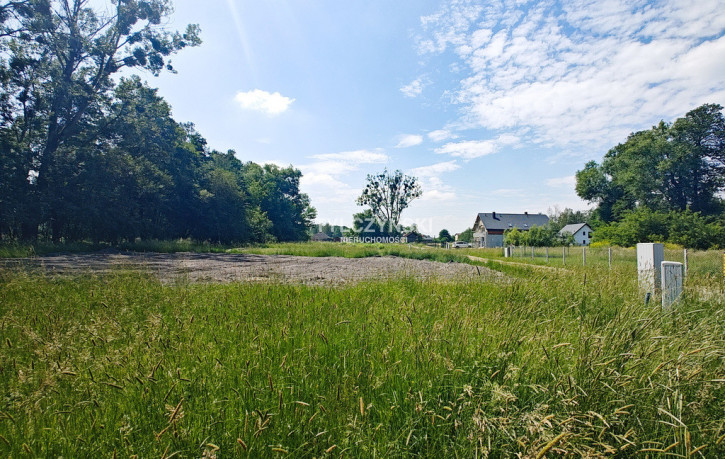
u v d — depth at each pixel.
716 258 15.47
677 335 3.10
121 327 3.53
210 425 1.88
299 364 2.62
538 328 3.52
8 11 21.38
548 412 2.01
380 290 6.31
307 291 6.14
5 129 22.06
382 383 2.28
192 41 27.23
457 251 32.06
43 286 6.35
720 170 50.34
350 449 1.78
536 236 40.94
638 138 55.81
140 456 1.70
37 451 1.72
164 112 30.72
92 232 24.78
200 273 10.65
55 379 2.22
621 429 1.90
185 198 36.69
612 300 5.34
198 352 2.77
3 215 19.94
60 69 23.95
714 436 1.83
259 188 63.41
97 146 25.88
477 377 2.31
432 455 1.82
